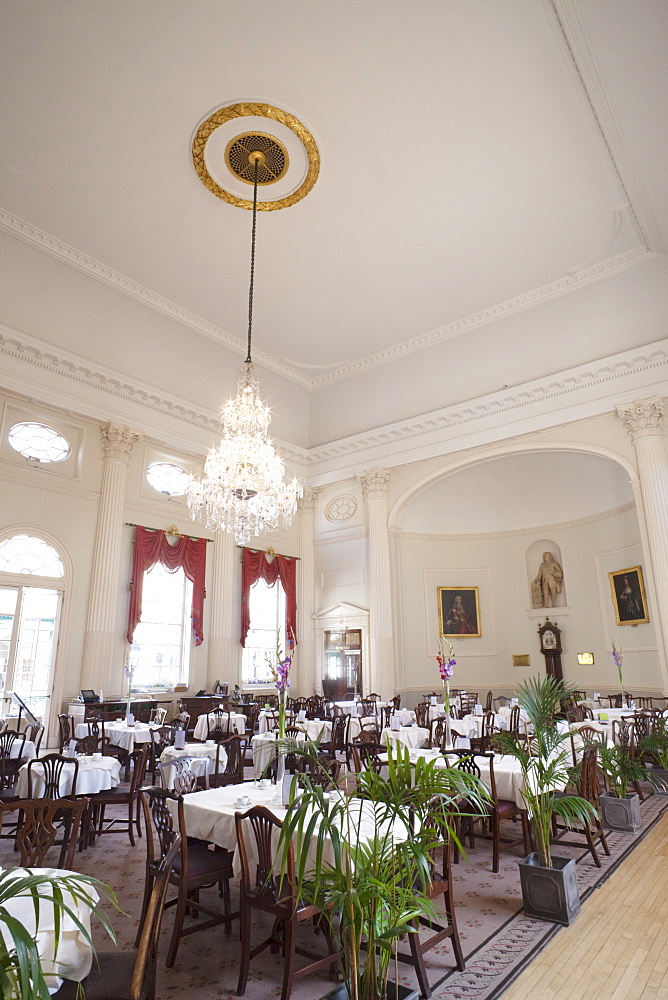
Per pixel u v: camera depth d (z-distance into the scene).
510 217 9.84
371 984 2.79
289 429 15.99
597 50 6.85
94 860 5.60
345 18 6.84
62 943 2.48
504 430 13.12
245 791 4.86
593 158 8.62
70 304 11.22
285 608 15.80
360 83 7.60
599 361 11.85
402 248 10.55
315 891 2.72
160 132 8.27
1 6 6.65
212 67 7.41
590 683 13.81
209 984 3.49
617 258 10.76
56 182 9.09
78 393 11.91
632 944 3.90
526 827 5.69
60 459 11.80
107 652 11.57
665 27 6.43
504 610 15.54
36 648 10.97
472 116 8.02
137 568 12.49
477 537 16.11
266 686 14.98
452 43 7.09
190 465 14.32
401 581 15.41
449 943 3.96
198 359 13.41
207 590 14.05
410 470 14.91
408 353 13.83
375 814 3.04
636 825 6.47
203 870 3.89
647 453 11.16
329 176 8.99
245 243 10.38
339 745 8.84
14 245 10.12
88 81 7.54
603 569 13.88
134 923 4.22
